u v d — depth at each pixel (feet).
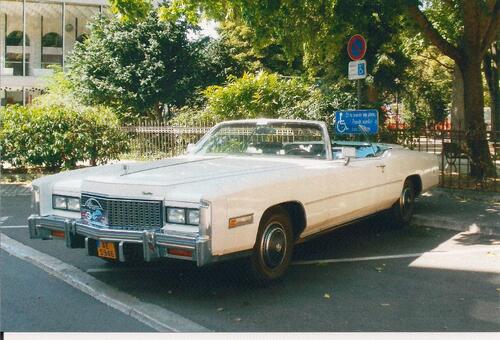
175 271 17.71
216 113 49.52
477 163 35.73
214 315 13.64
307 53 47.52
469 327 12.87
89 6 102.63
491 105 75.92
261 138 20.33
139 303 14.47
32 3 99.55
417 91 93.09
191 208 13.80
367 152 22.44
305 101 45.80
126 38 64.44
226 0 38.83
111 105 66.03
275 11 34.88
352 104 44.80
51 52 103.86
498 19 37.01
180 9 41.14
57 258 19.26
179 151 47.21
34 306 14.39
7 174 43.57
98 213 15.44
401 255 19.84
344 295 15.24
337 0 36.09
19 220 26.81
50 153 42.88
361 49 28.58
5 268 18.22
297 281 16.61
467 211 26.84
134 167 17.70
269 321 13.25
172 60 66.18
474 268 18.03
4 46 100.63
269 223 15.75
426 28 37.81
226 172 16.16
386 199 22.03
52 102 56.80
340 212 18.69
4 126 41.98
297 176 16.61
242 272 15.44
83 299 15.02
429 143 35.99
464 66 38.06
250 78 49.52
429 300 14.82
